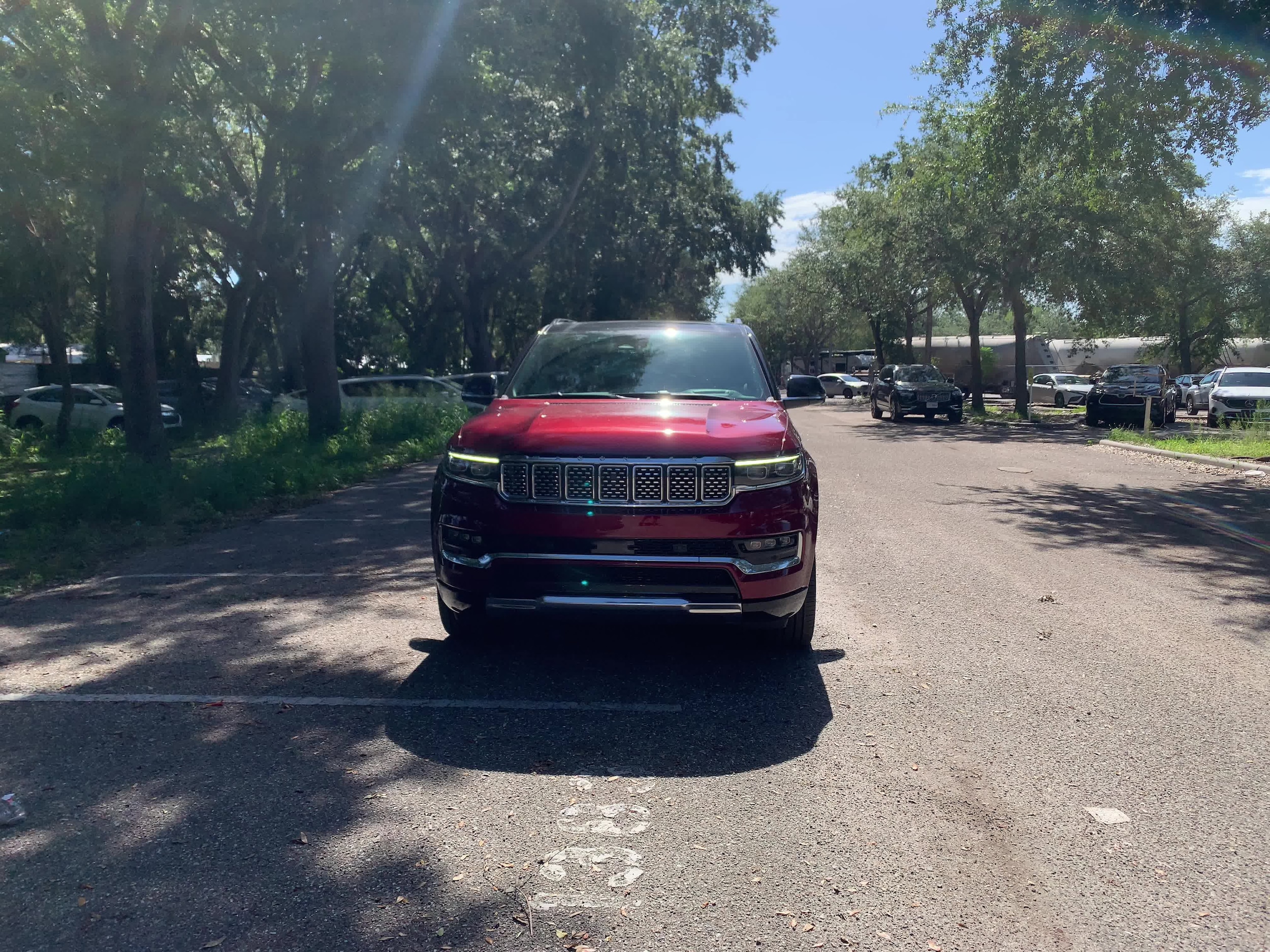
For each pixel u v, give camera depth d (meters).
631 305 43.06
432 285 46.44
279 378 46.62
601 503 4.99
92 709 4.79
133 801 3.77
